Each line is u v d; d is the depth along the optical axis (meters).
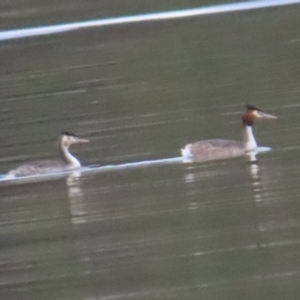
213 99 28.97
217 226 19.33
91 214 20.38
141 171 22.66
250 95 28.91
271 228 19.02
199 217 19.78
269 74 31.22
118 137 25.77
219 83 30.77
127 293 17.20
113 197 21.09
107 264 18.33
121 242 19.03
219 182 21.41
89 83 32.41
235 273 17.58
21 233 19.94
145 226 19.61
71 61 36.09
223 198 20.47
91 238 19.34
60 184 22.41
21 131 27.59
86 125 27.48
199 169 22.42
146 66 34.00
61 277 17.98
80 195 21.45
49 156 24.83
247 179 21.36
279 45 35.09
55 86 32.44
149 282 17.55
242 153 23.23
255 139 24.20
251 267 17.69
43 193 21.84
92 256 18.67
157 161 23.33
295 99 28.06
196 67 33.16
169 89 30.70
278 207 19.84
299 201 20.03
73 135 23.36
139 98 29.95
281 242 18.48
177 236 19.03
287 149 23.31
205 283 17.33
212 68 32.78
